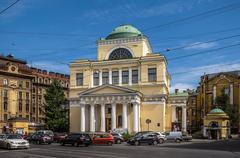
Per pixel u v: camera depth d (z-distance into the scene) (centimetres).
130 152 3222
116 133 5784
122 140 5659
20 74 10375
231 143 5500
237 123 9794
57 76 12212
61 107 8481
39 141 5259
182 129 7925
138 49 7981
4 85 9938
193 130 11550
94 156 2719
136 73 7762
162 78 7494
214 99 10469
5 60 10144
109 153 3077
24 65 10725
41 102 11319
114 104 7256
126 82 7812
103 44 8269
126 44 8081
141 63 7694
